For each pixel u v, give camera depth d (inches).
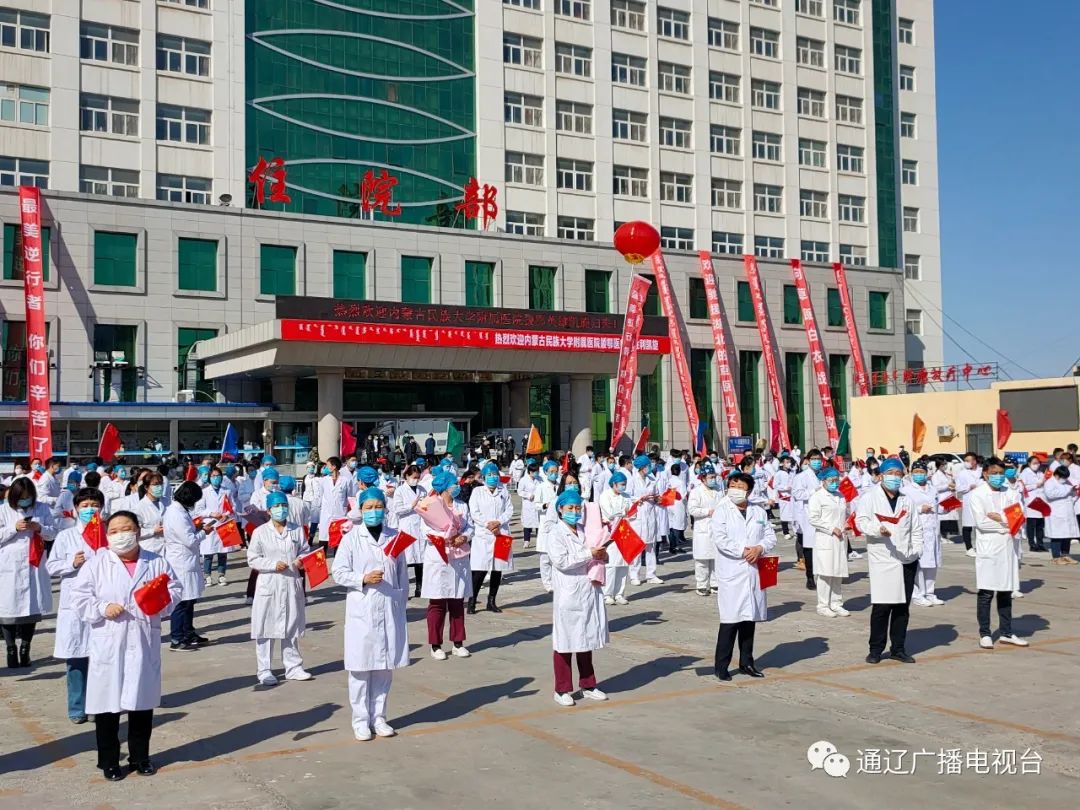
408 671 409.4
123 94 1541.6
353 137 1720.0
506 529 564.7
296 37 1683.1
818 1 2287.2
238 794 261.1
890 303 2279.8
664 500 598.9
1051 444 1427.2
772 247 2165.4
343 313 1425.9
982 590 443.8
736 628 384.8
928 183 2429.9
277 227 1617.9
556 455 1443.2
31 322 1354.6
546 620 536.7
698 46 2112.5
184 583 466.3
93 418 1368.1
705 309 2034.9
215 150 1600.6
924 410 1594.5
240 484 764.6
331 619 542.3
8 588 419.8
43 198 1444.4
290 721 335.0
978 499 447.5
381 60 1760.6
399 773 276.2
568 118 1959.9
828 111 2265.0
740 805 247.4
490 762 285.1
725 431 2027.6
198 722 335.9
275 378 1596.9
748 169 2144.4
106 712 273.0
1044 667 402.0
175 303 1537.9
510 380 1788.9
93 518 303.6
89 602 273.0
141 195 1544.0
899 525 409.7
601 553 349.1
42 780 277.3
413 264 1740.9
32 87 1476.4
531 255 1841.8
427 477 725.9
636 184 2017.7
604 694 359.9
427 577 437.4
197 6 1606.8
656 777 269.6
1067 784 262.1
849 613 544.7
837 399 2183.8
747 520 386.0
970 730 311.6
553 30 1942.7
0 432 1368.1
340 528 346.0
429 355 1519.4
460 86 1844.2
